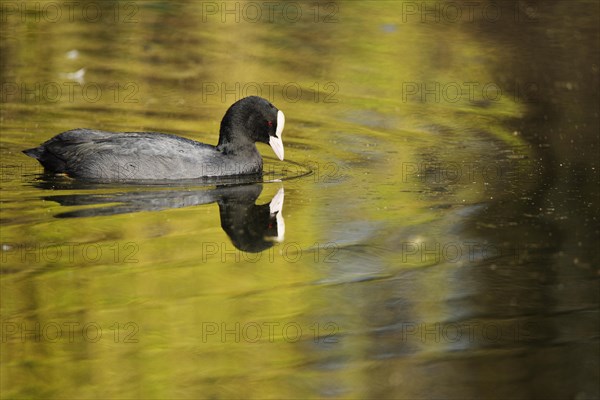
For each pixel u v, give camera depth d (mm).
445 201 14242
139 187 14445
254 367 9539
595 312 10680
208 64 22484
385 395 9031
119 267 11500
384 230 12961
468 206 13992
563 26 25516
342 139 17781
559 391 9125
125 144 14906
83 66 22016
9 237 12188
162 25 25500
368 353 9852
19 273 11203
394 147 17328
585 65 22500
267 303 10805
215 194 14367
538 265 11898
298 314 10586
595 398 8969
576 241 12594
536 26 25625
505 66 22516
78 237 12320
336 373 9422
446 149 17219
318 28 25359
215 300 10836
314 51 23531
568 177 15461
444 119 19156
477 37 24656
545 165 16172
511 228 13062
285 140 17641
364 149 17172
